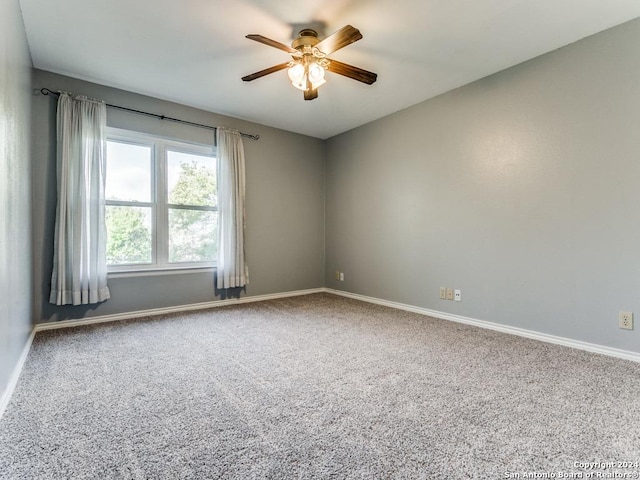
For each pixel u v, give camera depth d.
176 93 3.42
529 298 2.77
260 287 4.39
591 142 2.41
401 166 3.86
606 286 2.36
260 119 4.19
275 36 2.43
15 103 1.94
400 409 1.62
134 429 1.44
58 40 2.48
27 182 2.43
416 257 3.70
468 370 2.09
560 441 1.37
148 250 3.56
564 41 2.48
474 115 3.13
